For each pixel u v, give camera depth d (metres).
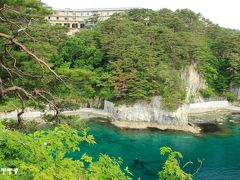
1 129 12.21
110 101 89.44
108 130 78.69
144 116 84.38
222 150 66.56
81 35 98.25
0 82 27.03
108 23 101.75
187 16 145.00
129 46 89.94
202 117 95.25
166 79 84.75
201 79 108.69
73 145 13.70
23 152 12.00
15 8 30.20
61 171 11.36
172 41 98.00
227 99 111.31
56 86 31.02
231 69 111.50
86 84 32.28
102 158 13.73
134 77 84.00
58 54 85.69
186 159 60.84
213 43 122.81
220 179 51.38
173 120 82.31
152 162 57.62
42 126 37.78
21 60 30.69
